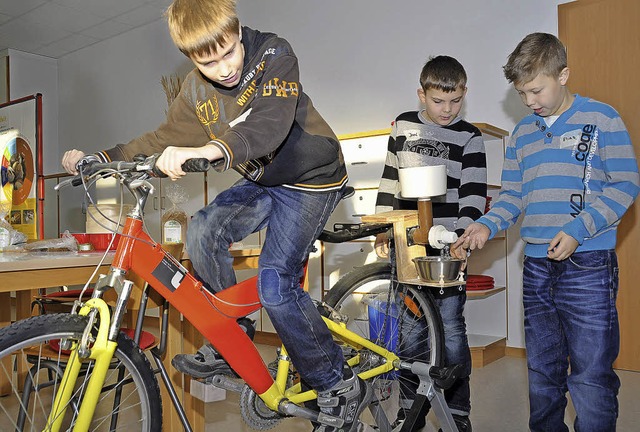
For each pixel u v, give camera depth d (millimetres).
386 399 1694
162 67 5047
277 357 1542
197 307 1275
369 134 3178
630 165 1357
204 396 1882
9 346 1016
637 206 2803
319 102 3990
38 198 3145
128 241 1151
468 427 1802
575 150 1419
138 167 1024
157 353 1590
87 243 1907
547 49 1381
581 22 2951
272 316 1322
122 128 5383
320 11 3982
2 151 3480
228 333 1320
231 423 2080
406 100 3600
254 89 1229
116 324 1114
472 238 1552
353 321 1717
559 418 1514
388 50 3666
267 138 1052
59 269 1406
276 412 1469
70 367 1105
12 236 2008
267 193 1430
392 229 1622
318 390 1386
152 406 1202
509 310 3189
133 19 5012
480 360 2916
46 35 5340
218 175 3949
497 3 3229
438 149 1842
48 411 1285
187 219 1899
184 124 1424
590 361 1378
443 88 1741
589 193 1399
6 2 4586
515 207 1598
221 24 1080
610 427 1378
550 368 1494
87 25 5121
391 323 1722
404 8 3594
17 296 2416
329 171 1341
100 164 1088
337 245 3301
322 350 1361
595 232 1331
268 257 1338
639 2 2785
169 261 1233
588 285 1380
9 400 2229
